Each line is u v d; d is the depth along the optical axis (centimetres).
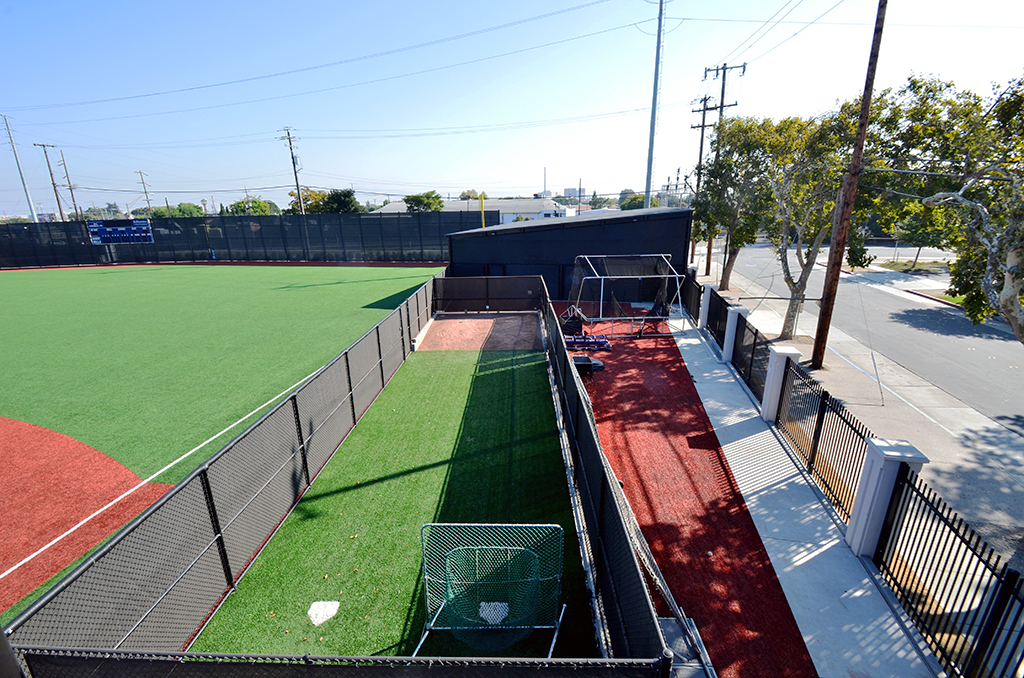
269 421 725
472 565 627
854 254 1675
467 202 10238
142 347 1702
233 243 4438
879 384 1311
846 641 562
